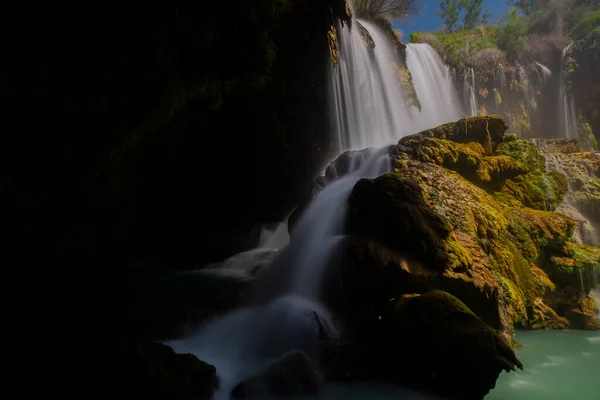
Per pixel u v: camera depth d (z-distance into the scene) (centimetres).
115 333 605
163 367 456
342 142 1331
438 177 776
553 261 828
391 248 623
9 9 357
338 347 536
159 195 1125
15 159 440
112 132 511
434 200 719
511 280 729
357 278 605
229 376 521
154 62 491
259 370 527
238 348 588
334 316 620
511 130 2003
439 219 648
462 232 683
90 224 790
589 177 1267
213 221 1273
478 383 457
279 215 1355
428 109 1897
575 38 2170
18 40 373
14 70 379
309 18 1081
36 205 530
